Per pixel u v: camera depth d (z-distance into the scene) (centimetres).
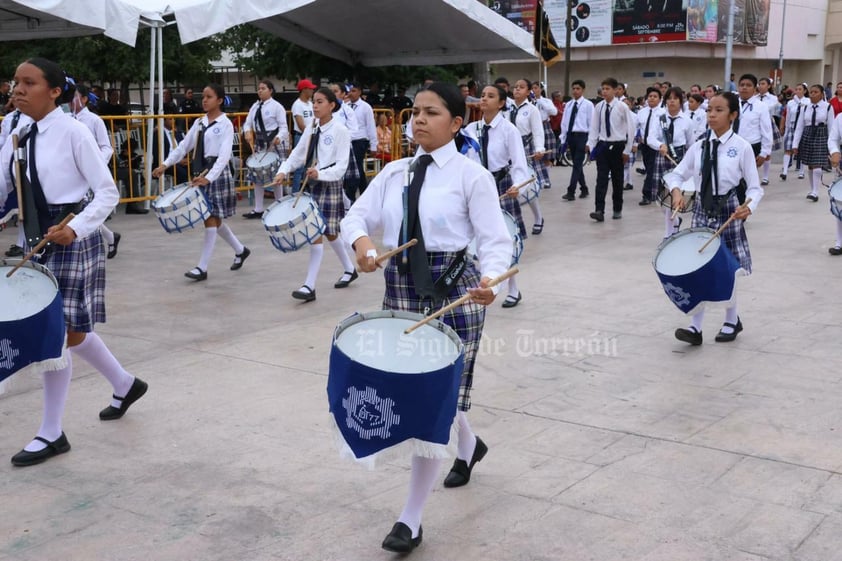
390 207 353
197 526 359
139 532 354
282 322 679
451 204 342
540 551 336
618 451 430
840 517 358
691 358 578
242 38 2009
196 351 602
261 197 1209
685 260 571
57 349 392
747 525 353
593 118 1155
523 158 737
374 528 356
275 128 1263
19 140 417
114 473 410
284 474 408
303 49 1902
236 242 870
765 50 4106
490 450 434
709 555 329
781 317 674
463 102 347
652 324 661
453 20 1475
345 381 297
